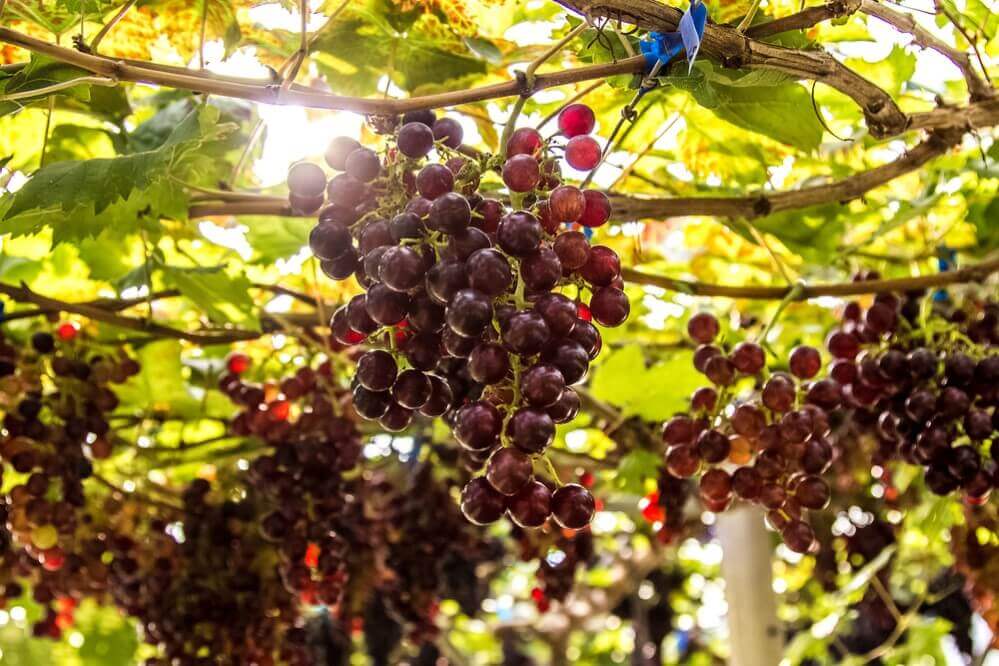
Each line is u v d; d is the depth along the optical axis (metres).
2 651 1.89
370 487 1.35
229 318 1.17
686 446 0.98
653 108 1.12
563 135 0.79
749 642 1.40
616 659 2.58
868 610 1.58
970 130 0.97
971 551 1.16
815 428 0.95
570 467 1.40
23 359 1.14
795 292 1.09
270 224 1.16
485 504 0.71
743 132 1.11
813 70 0.85
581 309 0.77
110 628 1.79
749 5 0.93
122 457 1.38
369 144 1.12
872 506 1.44
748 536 1.43
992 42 1.13
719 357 1.00
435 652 1.83
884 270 1.34
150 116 1.22
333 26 1.03
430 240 0.72
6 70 0.89
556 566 1.27
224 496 1.23
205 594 1.20
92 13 0.88
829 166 1.23
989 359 1.01
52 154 1.09
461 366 0.80
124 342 1.22
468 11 1.01
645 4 0.78
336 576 1.18
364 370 0.73
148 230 1.10
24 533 1.11
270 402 1.19
